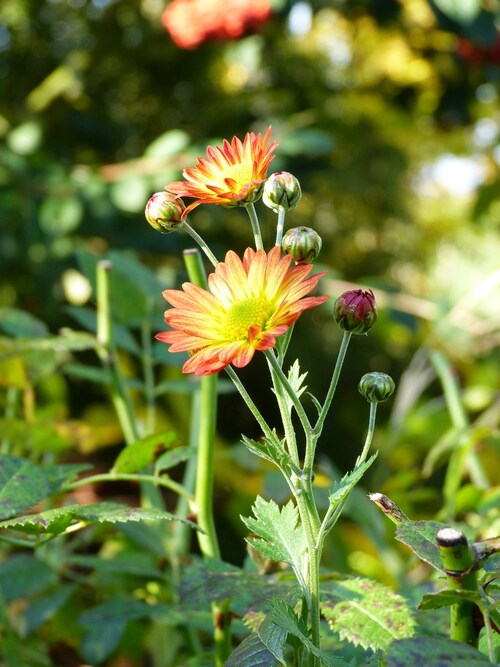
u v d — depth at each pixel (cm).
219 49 249
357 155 287
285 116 255
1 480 55
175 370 131
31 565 75
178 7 179
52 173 166
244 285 47
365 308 48
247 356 44
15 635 71
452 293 280
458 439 87
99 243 180
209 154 50
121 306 81
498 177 205
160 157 158
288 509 50
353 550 107
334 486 48
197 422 76
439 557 47
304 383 257
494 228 276
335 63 278
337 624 51
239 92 266
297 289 46
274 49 262
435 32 224
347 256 303
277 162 160
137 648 86
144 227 176
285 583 58
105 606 67
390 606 52
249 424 251
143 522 71
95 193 160
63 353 110
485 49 188
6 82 245
